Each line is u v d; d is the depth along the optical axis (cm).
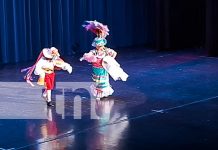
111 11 1240
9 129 578
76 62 1041
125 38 1278
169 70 922
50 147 513
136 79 846
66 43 1162
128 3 1275
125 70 926
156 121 598
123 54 1124
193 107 661
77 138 540
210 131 556
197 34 1236
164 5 1168
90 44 1208
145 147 506
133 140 530
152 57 1076
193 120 600
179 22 1195
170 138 534
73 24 1172
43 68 671
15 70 962
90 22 722
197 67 950
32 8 1102
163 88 777
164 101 696
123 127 577
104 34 724
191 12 1217
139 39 1302
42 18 1120
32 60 1102
